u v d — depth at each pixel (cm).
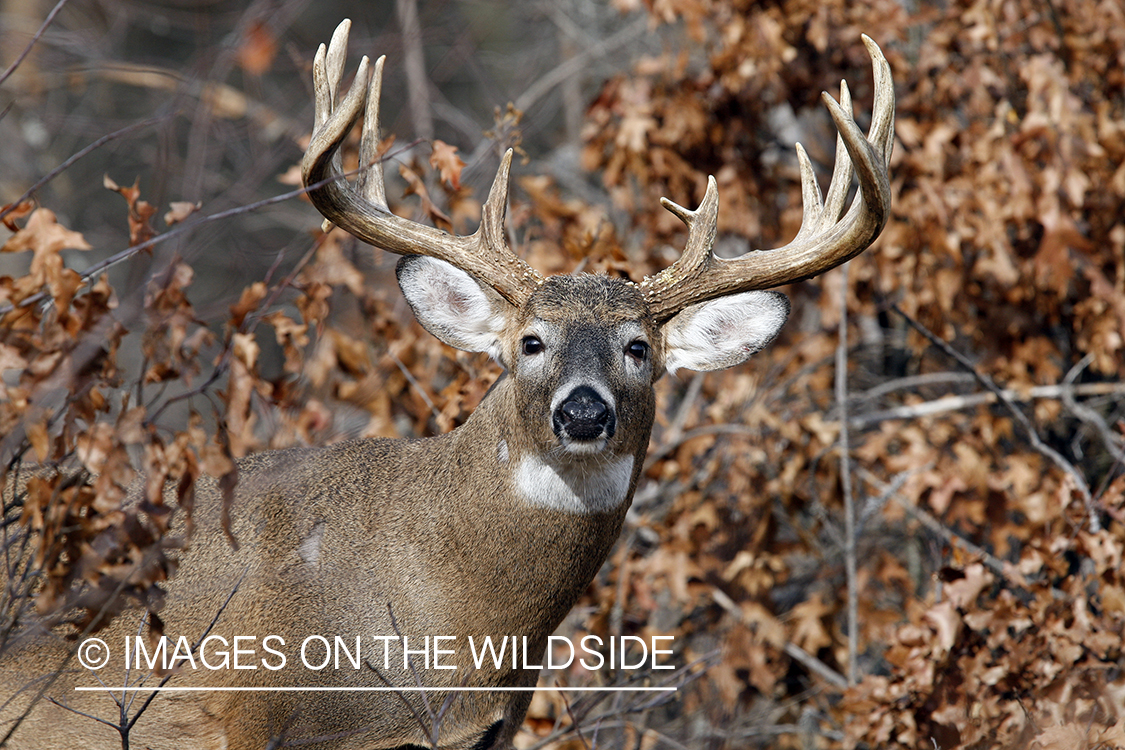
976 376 1296
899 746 1022
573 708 1052
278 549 845
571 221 1348
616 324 841
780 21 1434
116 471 730
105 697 830
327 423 1200
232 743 825
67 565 739
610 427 787
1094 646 960
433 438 893
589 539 832
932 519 1344
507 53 2564
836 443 1325
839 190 927
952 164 1388
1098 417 1301
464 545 825
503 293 870
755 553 1296
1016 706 966
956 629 993
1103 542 996
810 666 1287
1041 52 1384
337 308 1365
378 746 835
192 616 838
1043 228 1368
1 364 716
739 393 1371
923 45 1433
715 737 1220
